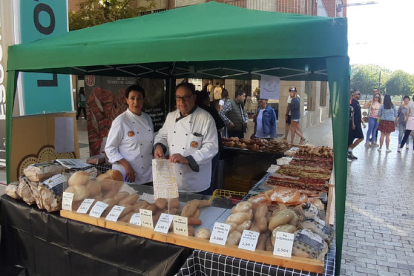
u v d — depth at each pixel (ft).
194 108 9.32
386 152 30.99
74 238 7.28
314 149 14.49
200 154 8.66
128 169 9.48
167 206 6.67
